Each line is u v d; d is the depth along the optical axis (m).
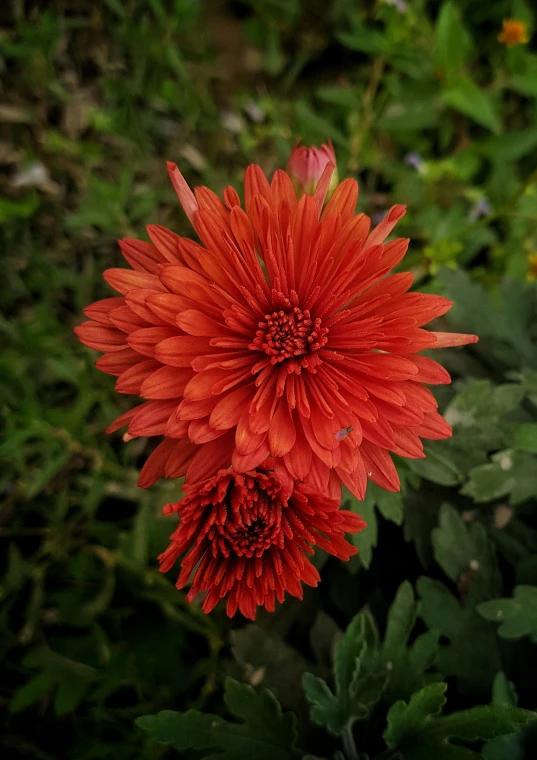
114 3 0.20
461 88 0.20
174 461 0.11
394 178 0.22
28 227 0.20
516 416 0.16
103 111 0.21
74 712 0.18
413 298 0.11
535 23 0.23
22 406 0.17
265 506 0.10
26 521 0.20
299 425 0.11
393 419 0.11
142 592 0.18
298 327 0.11
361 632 0.13
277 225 0.11
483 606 0.14
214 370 0.11
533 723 0.13
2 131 0.21
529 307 0.17
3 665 0.18
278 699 0.14
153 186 0.21
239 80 0.25
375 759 0.13
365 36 0.20
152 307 0.10
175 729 0.12
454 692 0.15
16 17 0.21
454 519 0.14
